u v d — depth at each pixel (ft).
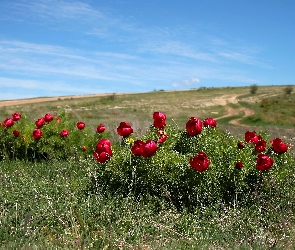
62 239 3.84
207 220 4.47
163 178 4.81
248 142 5.53
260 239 3.74
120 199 4.79
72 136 8.10
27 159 7.94
